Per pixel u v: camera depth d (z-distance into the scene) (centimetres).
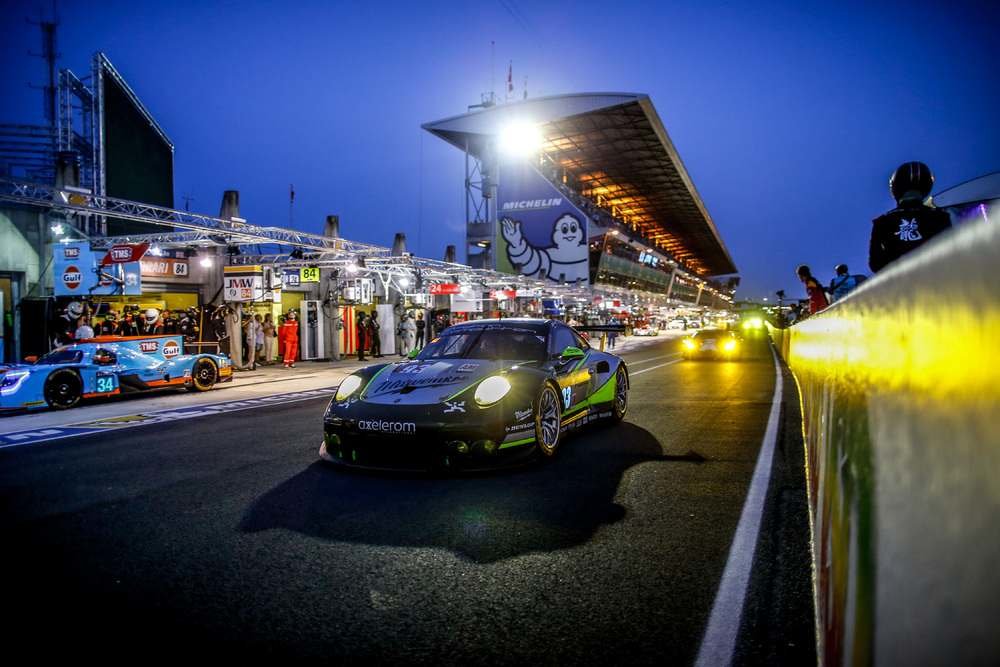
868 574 115
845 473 169
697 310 10869
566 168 5834
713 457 507
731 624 226
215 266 1902
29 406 924
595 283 5491
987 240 59
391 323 2384
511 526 341
